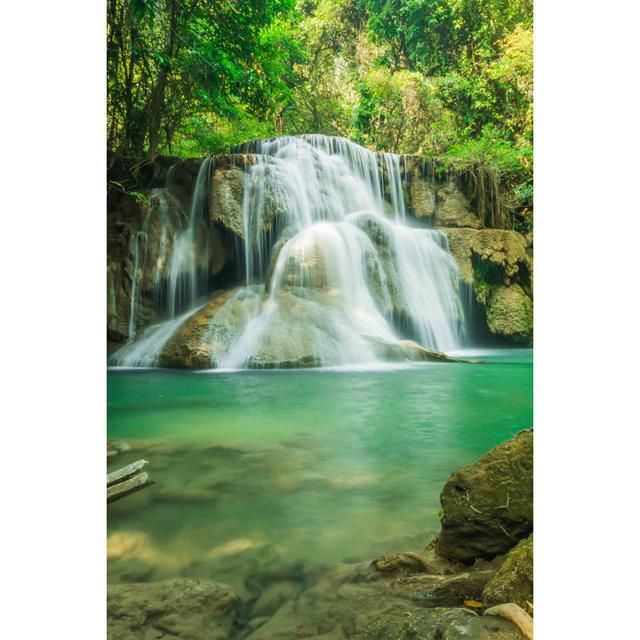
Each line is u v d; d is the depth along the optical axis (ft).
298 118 68.03
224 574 6.46
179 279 36.63
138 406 17.35
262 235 37.22
